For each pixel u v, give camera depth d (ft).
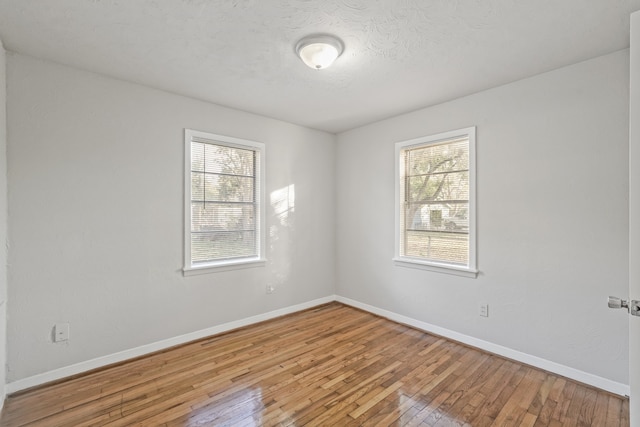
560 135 7.91
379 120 12.26
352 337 10.32
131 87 8.80
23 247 7.26
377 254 12.44
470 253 9.61
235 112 10.97
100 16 5.97
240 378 7.79
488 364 8.51
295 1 5.57
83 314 8.06
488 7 5.72
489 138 9.20
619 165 7.11
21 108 7.22
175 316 9.63
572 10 5.78
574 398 7.00
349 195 13.56
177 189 9.66
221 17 6.02
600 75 7.34
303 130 13.01
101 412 6.48
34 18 5.99
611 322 7.22
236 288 11.03
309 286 13.29
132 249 8.82
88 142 8.13
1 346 6.70
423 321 10.91
